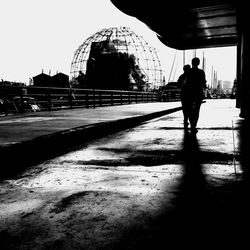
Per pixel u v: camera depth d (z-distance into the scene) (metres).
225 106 18.67
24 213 2.44
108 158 4.50
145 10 9.59
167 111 14.76
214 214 2.32
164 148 5.16
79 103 26.27
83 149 5.34
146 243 1.88
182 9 9.62
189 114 6.98
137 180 3.33
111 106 20.83
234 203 2.54
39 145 4.93
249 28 8.68
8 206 2.61
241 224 2.13
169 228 2.09
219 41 14.47
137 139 6.34
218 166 3.82
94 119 9.03
